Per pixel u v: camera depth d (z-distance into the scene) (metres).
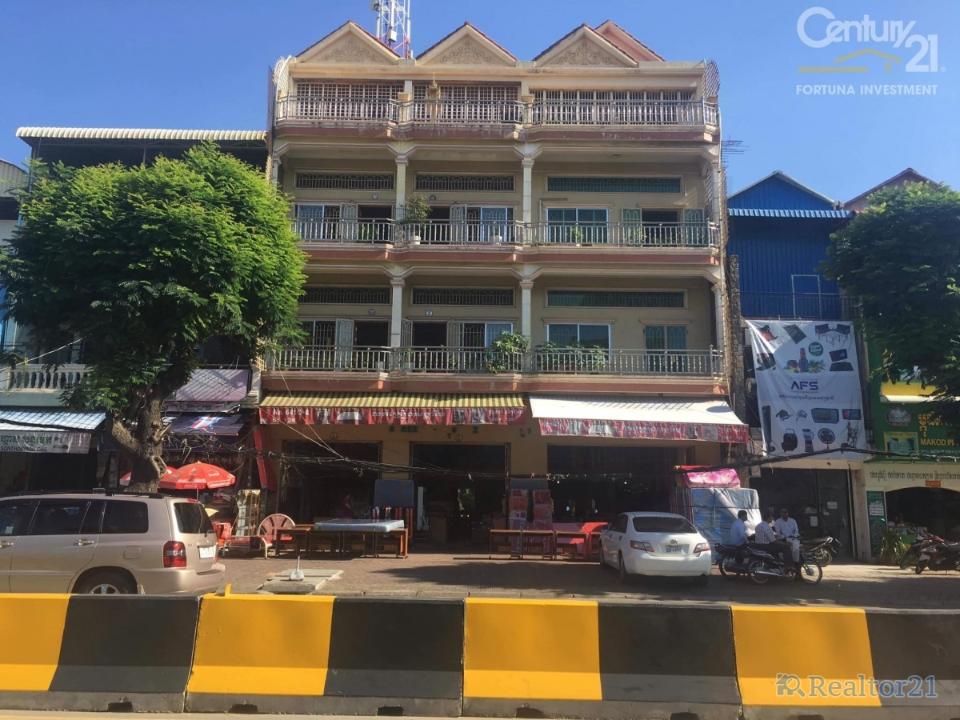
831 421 19.30
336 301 21.03
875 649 5.93
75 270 12.36
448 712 5.77
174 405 18.77
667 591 13.15
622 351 19.81
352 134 20.62
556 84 22.12
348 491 20.47
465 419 18.52
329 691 5.83
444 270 20.31
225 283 12.82
